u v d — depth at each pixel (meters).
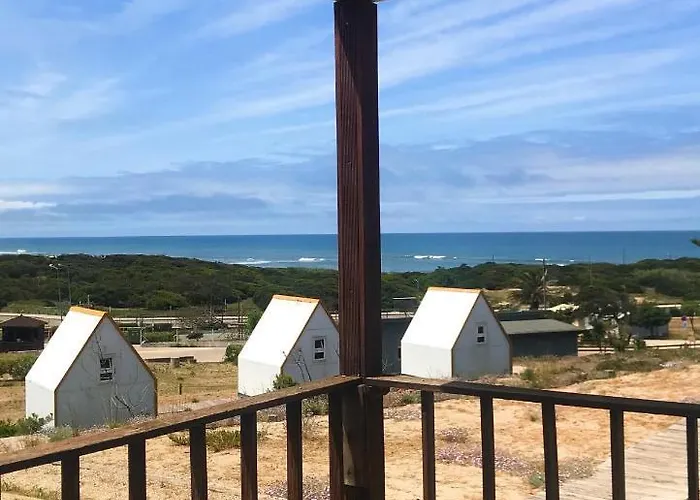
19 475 8.16
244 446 2.43
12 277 75.81
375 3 2.93
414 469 7.79
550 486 2.54
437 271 81.44
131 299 70.50
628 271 77.88
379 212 2.96
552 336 36.03
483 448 2.65
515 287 72.62
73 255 88.06
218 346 49.25
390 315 39.69
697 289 67.50
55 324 56.25
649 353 26.33
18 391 31.72
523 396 2.57
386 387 2.82
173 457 8.92
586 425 9.58
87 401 22.30
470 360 28.61
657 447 7.04
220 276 78.44
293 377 25.62
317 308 26.42
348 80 2.91
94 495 7.05
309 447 9.05
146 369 23.50
